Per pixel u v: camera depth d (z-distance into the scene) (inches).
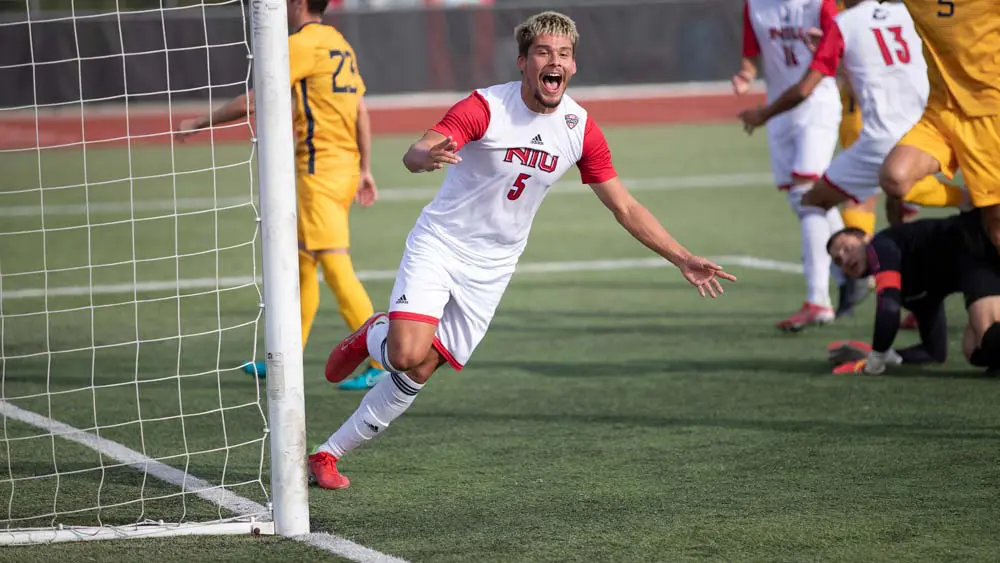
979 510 603.2
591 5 3939.5
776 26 1139.9
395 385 642.2
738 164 2527.1
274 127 553.0
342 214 913.5
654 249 623.2
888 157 868.0
